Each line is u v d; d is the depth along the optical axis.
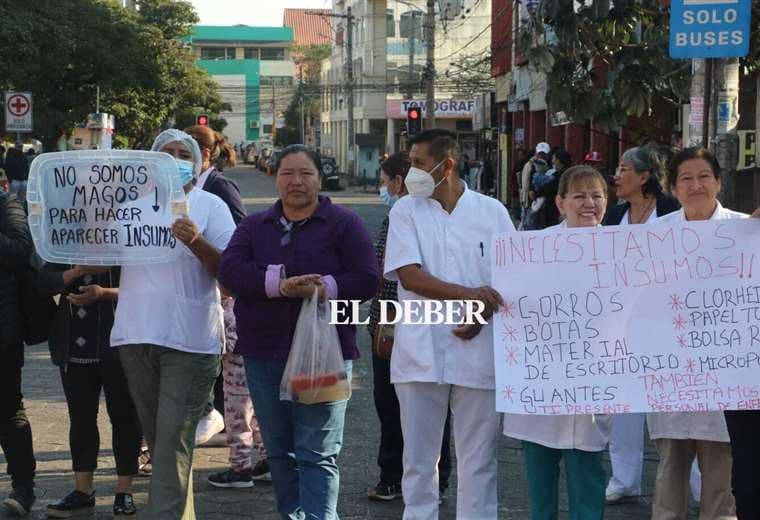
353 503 6.48
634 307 5.05
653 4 10.04
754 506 4.90
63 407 8.85
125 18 39.50
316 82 89.94
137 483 6.86
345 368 5.28
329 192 55.62
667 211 6.42
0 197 5.98
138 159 5.42
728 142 8.38
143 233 5.43
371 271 5.32
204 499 6.55
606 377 5.06
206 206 5.70
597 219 5.23
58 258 5.50
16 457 6.15
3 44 27.45
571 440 5.11
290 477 5.42
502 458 7.48
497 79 40.16
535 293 5.08
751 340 5.03
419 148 5.30
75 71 34.00
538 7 10.24
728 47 7.32
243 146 103.62
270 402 5.33
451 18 49.38
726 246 5.02
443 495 6.64
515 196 32.78
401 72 67.38
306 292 5.12
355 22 72.25
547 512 5.31
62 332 6.02
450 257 5.30
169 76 43.75
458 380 5.29
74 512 6.22
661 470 5.46
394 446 6.46
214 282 5.63
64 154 5.45
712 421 5.23
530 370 5.08
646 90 10.04
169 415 5.43
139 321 5.45
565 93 10.05
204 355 5.54
